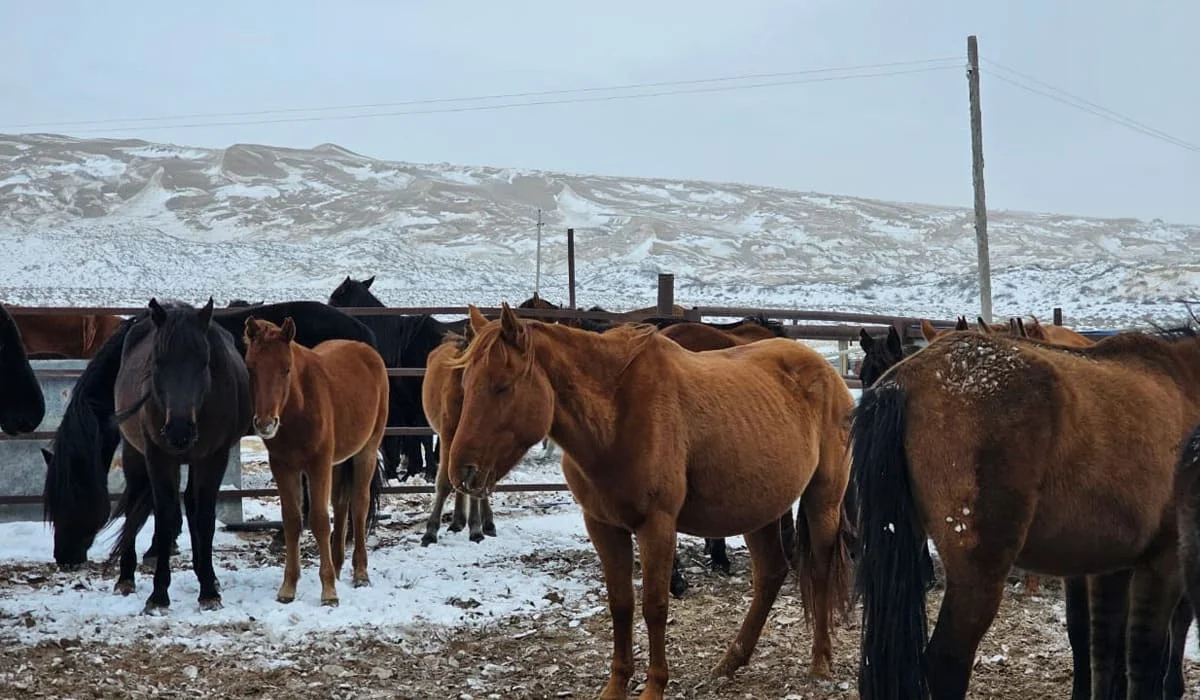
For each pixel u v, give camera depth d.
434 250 137.50
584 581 8.20
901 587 4.29
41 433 10.02
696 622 7.10
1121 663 4.64
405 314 11.89
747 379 5.71
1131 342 4.60
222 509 10.27
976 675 5.88
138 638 6.57
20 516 10.05
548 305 12.52
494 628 6.99
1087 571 4.41
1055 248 174.50
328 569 7.52
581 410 5.11
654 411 5.16
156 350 6.86
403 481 12.93
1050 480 4.19
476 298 77.38
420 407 12.49
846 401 6.23
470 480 4.95
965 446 4.21
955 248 168.88
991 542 4.16
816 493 6.04
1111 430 4.26
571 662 6.24
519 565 8.78
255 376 6.98
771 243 155.38
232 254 110.56
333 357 8.20
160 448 7.13
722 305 62.56
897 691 4.22
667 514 5.19
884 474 4.35
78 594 7.59
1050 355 4.40
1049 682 5.75
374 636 6.74
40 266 100.25
